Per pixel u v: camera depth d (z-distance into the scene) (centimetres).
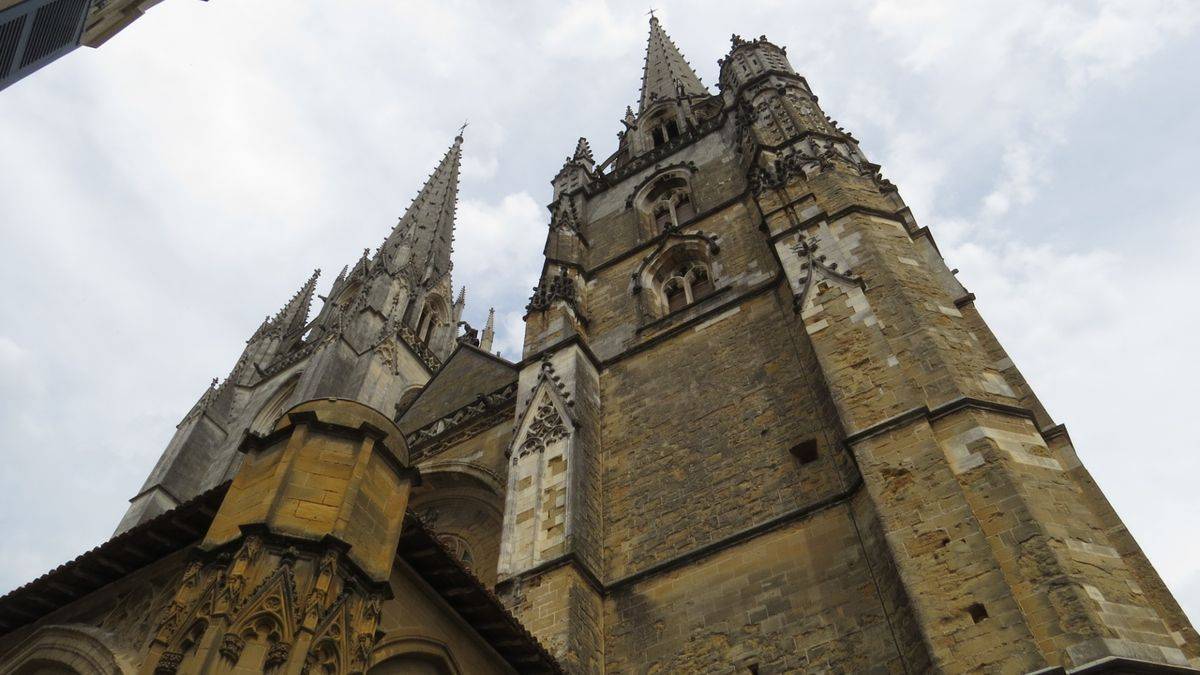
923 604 1606
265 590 1288
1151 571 1895
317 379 5544
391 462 1631
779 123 3734
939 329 2256
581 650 2080
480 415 3409
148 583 1600
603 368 3188
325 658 1283
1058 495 1764
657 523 2439
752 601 2041
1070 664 1412
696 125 4994
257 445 1605
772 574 2069
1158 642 1458
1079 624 1457
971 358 2188
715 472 2464
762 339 2798
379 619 1411
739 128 4094
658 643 2102
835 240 2698
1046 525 1662
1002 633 1493
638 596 2242
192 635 1240
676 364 2966
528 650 1791
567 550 2316
